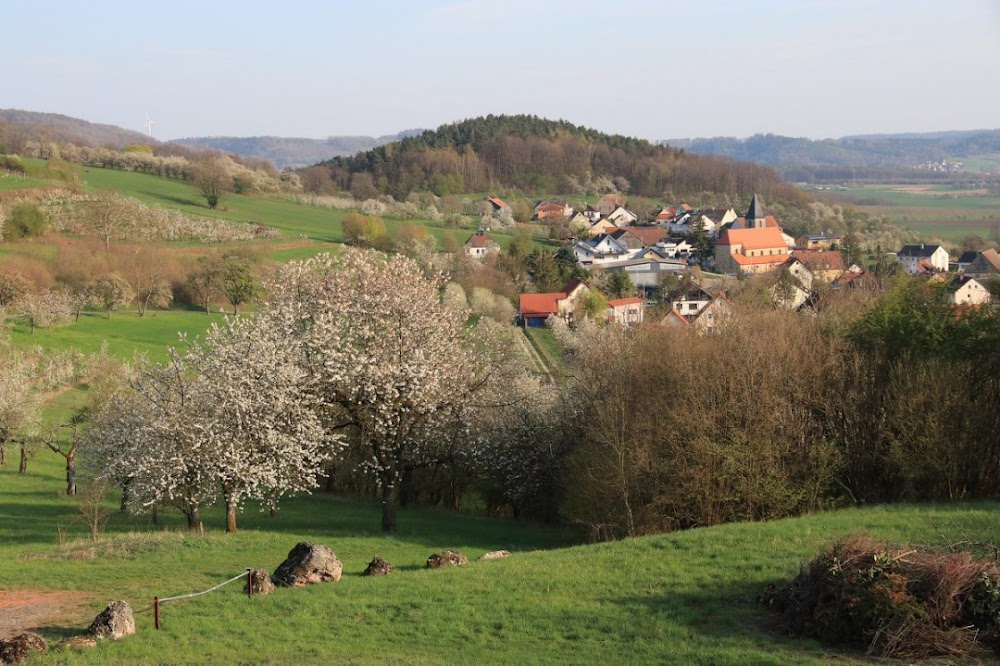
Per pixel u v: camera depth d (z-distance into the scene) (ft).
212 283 363.35
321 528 132.77
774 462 128.06
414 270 140.97
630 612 73.67
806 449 131.64
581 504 138.10
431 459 155.74
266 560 99.71
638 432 135.54
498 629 71.10
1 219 368.68
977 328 136.26
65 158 612.70
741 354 138.21
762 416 129.90
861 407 137.39
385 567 90.27
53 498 159.53
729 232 611.47
